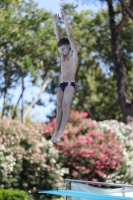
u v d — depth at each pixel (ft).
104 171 134.10
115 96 233.76
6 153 121.60
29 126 132.98
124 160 137.18
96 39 209.36
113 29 171.12
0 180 121.19
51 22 175.63
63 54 61.41
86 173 133.08
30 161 125.08
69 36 60.29
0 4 163.63
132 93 218.59
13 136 124.26
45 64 208.64
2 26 160.86
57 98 61.82
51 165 128.88
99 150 134.00
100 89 231.91
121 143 138.21
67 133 136.05
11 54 174.19
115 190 78.95
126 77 215.72
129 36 204.23
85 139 134.62
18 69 192.44
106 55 215.31
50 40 174.60
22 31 166.91
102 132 140.36
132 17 157.89
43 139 130.21
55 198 129.80
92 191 78.69
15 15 166.50
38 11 172.04
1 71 195.62
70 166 133.69
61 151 133.08
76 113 142.10
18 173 123.44
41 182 127.95
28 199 111.04
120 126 148.77
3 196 104.99
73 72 60.85
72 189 78.59
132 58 209.97
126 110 165.68
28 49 175.01
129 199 61.26
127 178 138.10
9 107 210.79
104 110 242.78
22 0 165.37
